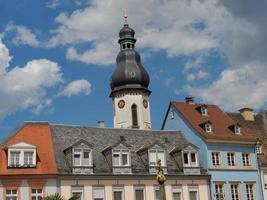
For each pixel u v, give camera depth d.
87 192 56.44
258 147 70.38
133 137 66.19
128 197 58.31
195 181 62.53
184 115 70.31
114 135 65.44
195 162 63.66
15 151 55.31
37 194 54.31
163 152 62.31
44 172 54.84
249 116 75.88
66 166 56.97
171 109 73.25
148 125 92.69
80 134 63.06
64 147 59.69
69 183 55.81
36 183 54.50
